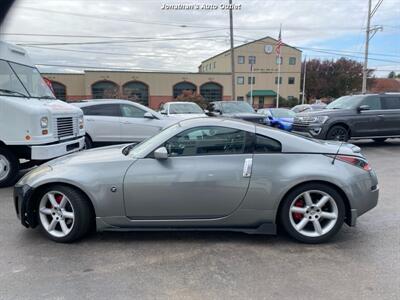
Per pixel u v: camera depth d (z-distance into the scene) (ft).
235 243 12.50
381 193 18.85
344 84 226.79
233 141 12.50
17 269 10.59
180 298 9.08
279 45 136.98
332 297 9.07
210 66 248.32
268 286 9.62
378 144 39.73
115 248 12.10
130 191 12.10
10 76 20.84
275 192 12.04
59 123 21.66
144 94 178.50
